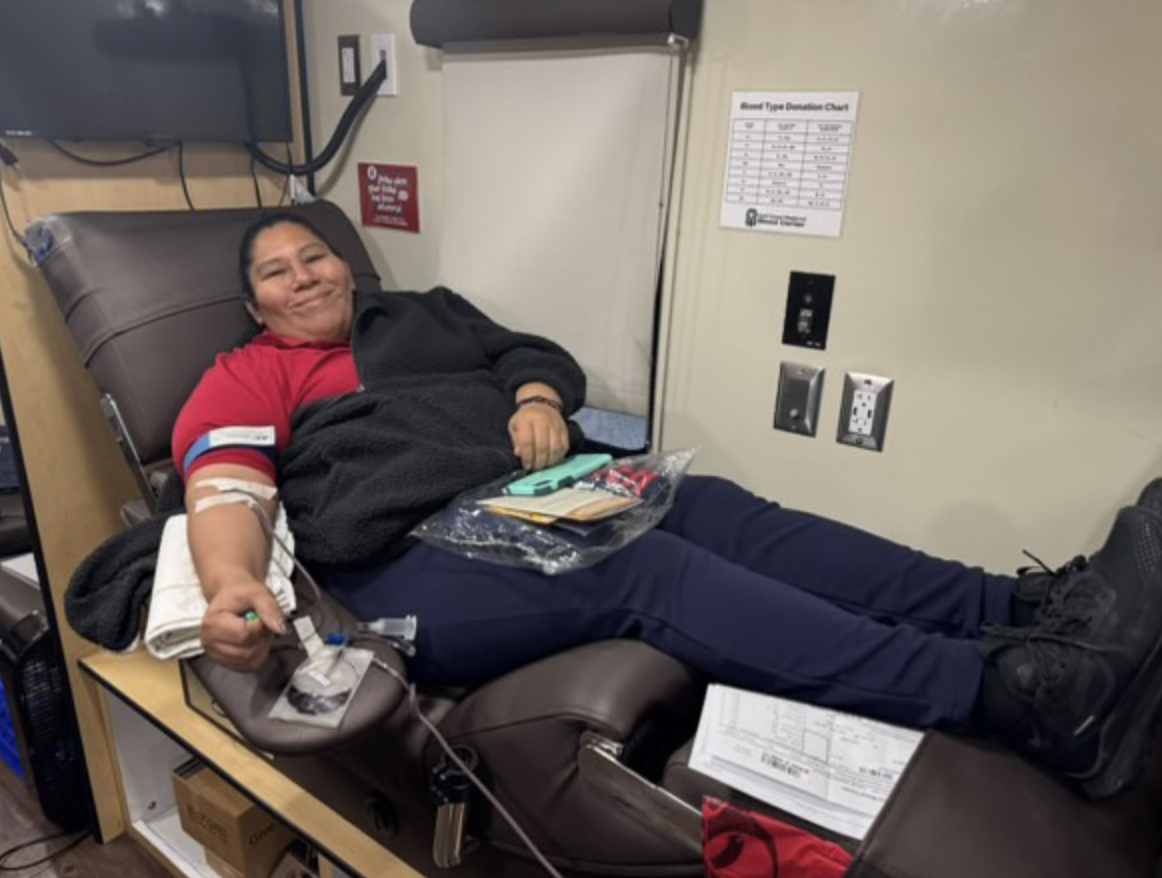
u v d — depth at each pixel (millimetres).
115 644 1034
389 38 1640
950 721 854
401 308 1428
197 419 1130
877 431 1295
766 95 1254
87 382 1467
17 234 1369
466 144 1554
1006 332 1164
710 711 896
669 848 848
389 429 1158
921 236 1190
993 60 1086
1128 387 1099
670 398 1497
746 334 1380
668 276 1430
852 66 1180
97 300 1306
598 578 986
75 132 1379
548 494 1070
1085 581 854
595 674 903
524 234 1526
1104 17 1011
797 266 1301
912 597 1040
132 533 1107
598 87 1364
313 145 1828
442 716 995
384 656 937
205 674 953
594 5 1268
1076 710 780
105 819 1605
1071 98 1051
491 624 1007
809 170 1251
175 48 1487
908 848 711
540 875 920
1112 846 749
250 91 1632
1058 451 1166
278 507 1082
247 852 1389
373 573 1074
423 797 965
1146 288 1060
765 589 943
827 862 739
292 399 1247
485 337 1454
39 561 1438
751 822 751
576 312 1508
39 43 1309
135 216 1421
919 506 1297
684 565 975
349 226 1694
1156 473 1104
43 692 1505
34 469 1418
